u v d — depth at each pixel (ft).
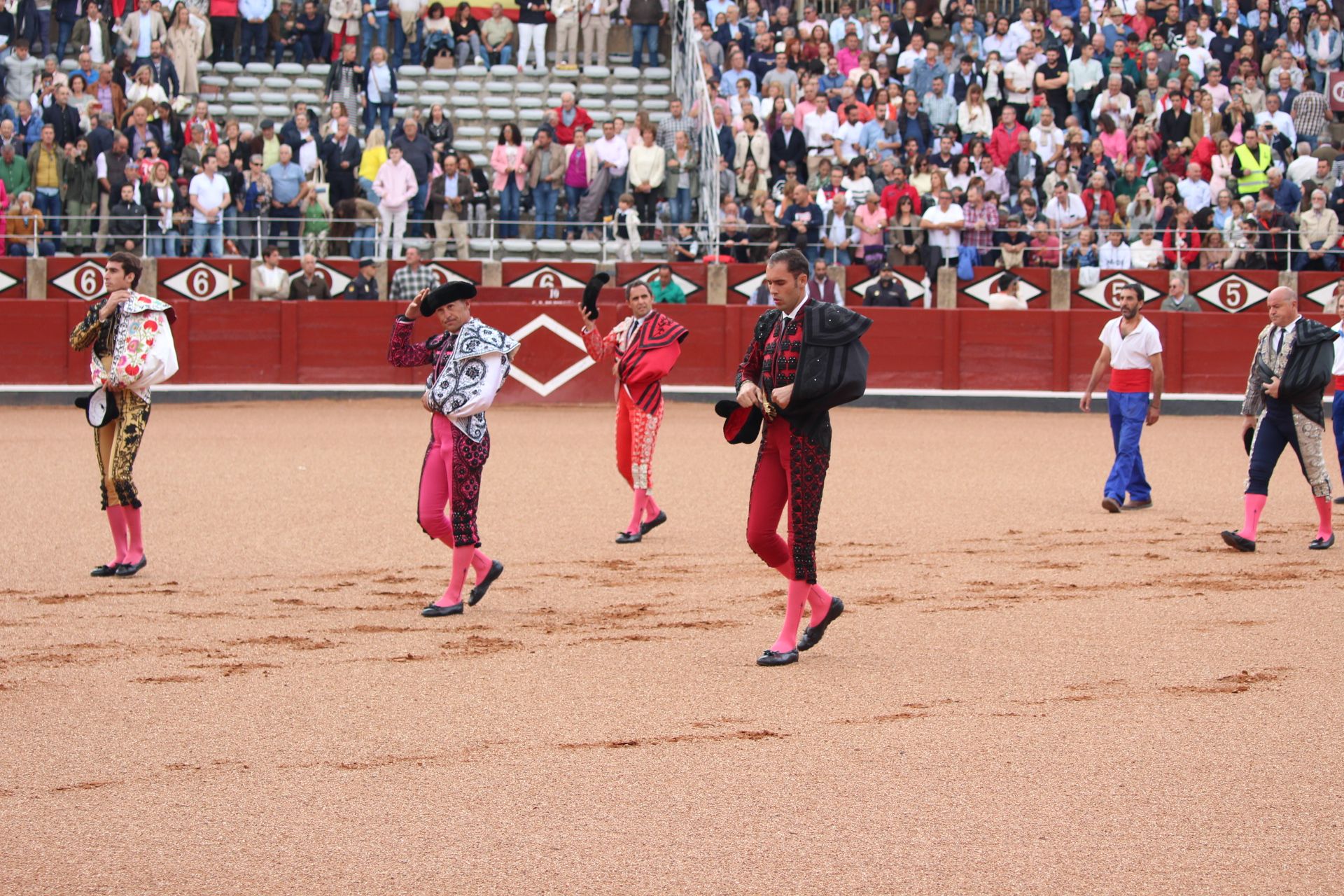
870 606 39.01
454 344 37.73
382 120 112.16
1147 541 49.55
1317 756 25.59
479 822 22.43
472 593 38.55
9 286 100.53
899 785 24.13
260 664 32.40
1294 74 121.29
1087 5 127.34
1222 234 104.94
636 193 106.93
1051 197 106.42
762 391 31.99
